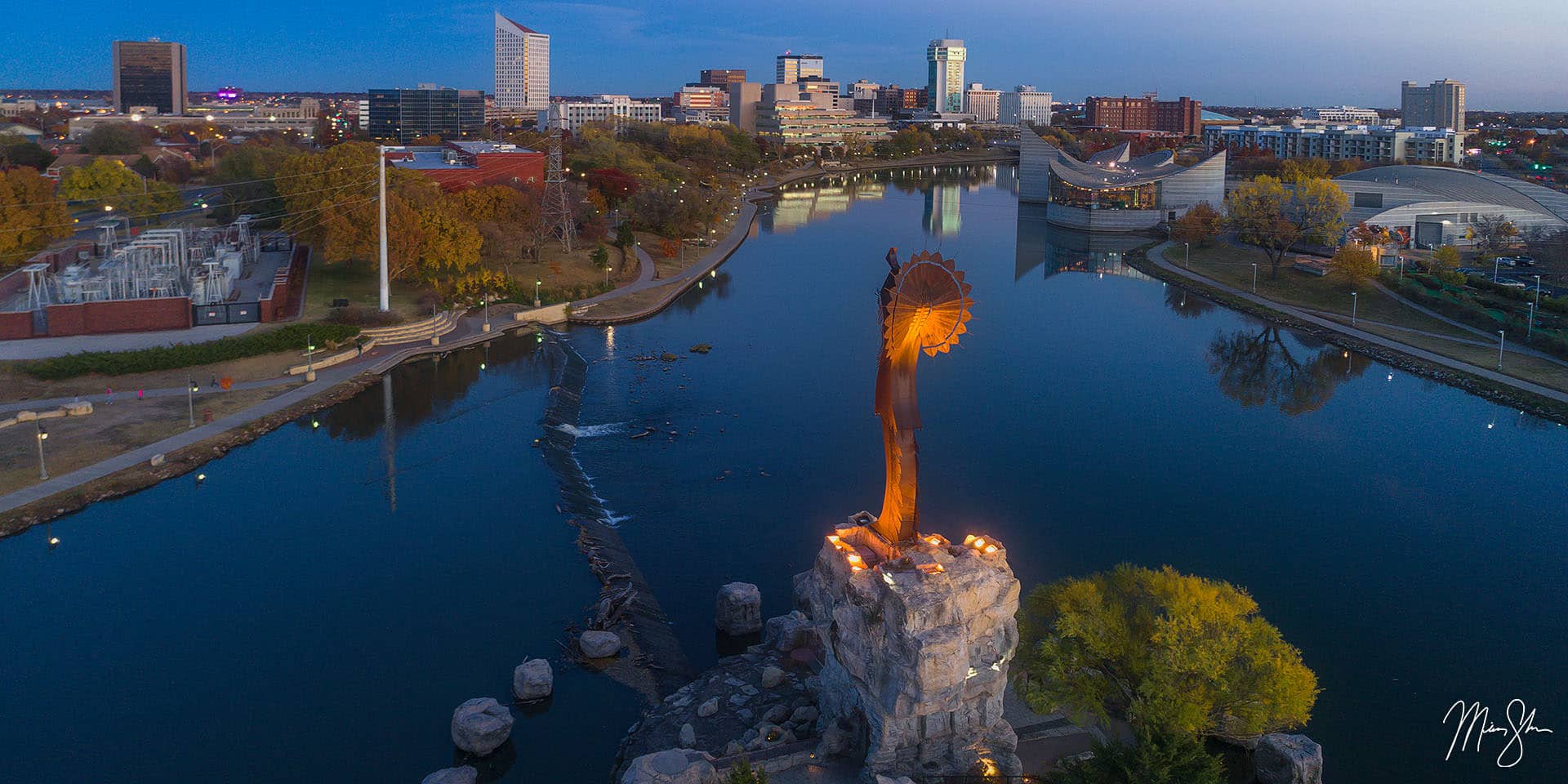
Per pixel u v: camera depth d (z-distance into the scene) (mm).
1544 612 79375
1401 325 175750
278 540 89375
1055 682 54719
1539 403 131500
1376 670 71062
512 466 107688
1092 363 154500
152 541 88562
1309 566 87250
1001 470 109000
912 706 48125
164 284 145375
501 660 70812
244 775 58562
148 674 68500
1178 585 56750
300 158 194125
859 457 112750
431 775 54719
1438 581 84750
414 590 80500
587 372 145125
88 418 112688
